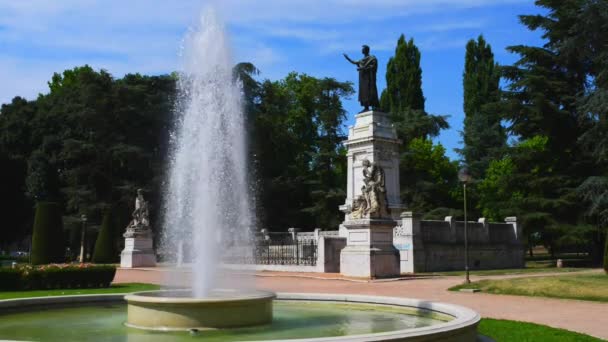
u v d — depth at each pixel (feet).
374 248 97.66
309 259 122.72
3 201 228.02
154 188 208.95
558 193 171.22
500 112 186.09
